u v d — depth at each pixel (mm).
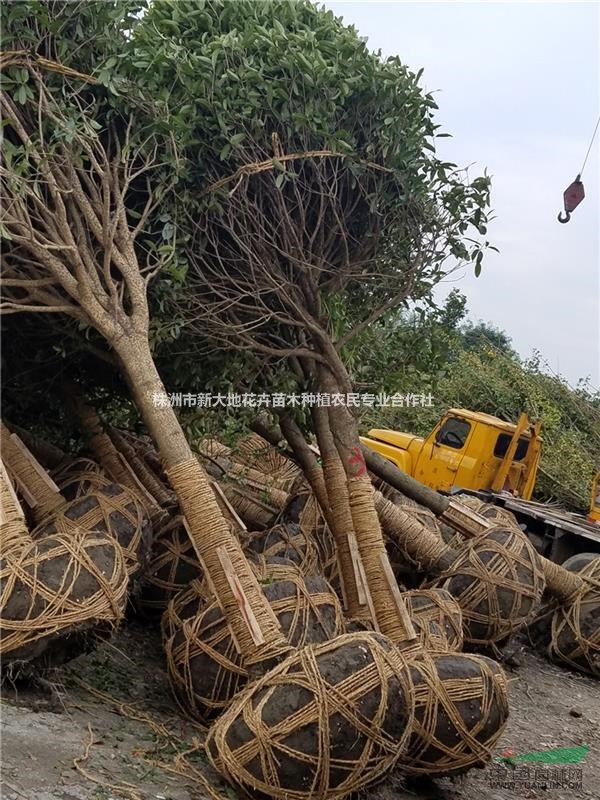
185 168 5043
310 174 5363
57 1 4633
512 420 14930
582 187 6254
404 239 5980
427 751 4355
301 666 3891
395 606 5094
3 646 4156
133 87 4793
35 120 4660
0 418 5707
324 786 3766
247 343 5734
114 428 7039
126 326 4676
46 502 5266
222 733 3889
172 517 6246
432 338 6707
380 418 14000
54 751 3797
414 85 5445
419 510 8102
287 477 8852
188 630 4781
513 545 7215
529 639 8453
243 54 5031
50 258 4535
